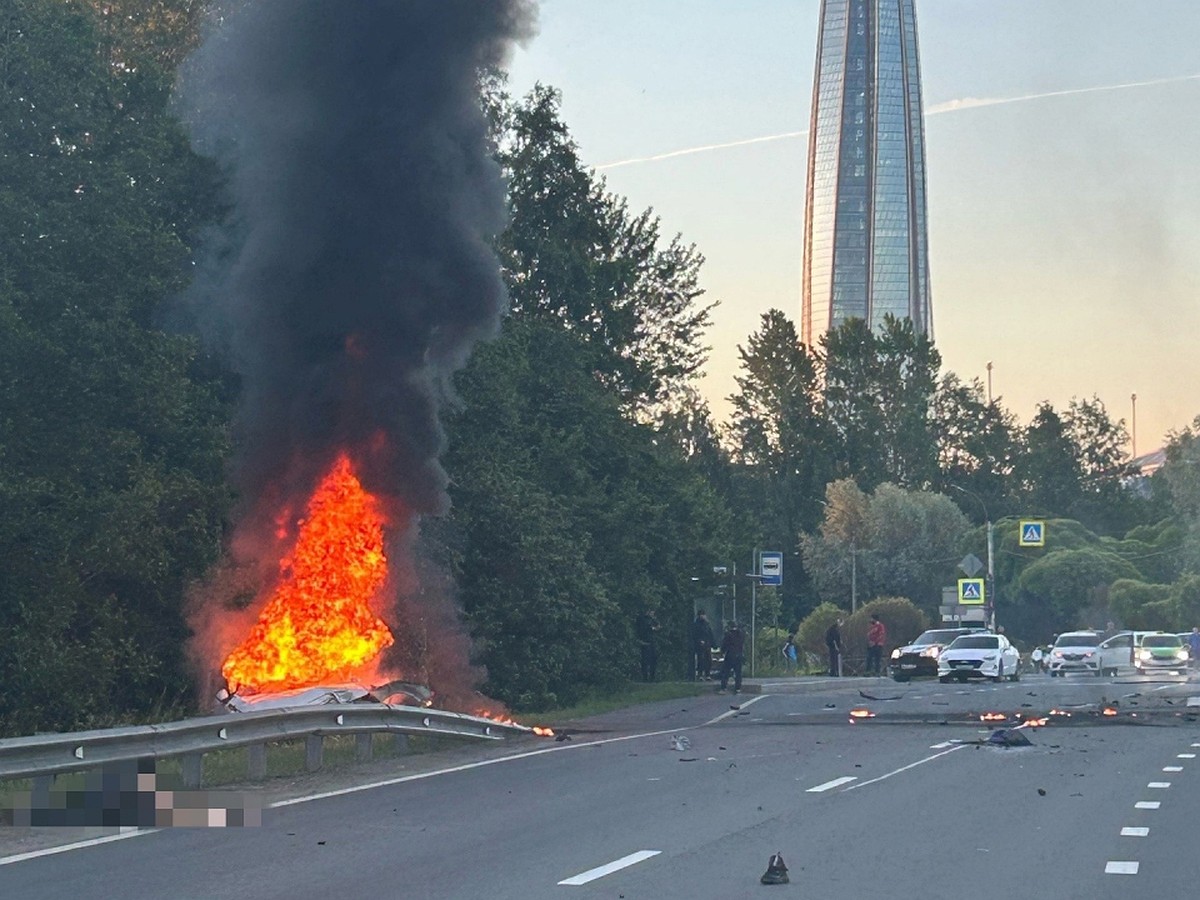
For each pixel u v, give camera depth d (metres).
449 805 15.05
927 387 123.94
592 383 44.66
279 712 17.56
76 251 24.06
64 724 22.70
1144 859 11.56
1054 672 61.44
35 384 23.67
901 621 73.56
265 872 11.07
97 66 25.31
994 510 129.50
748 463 117.94
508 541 34.28
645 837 12.85
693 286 56.31
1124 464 145.12
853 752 20.81
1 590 22.98
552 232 48.84
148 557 24.23
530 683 34.50
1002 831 13.11
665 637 48.88
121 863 11.47
